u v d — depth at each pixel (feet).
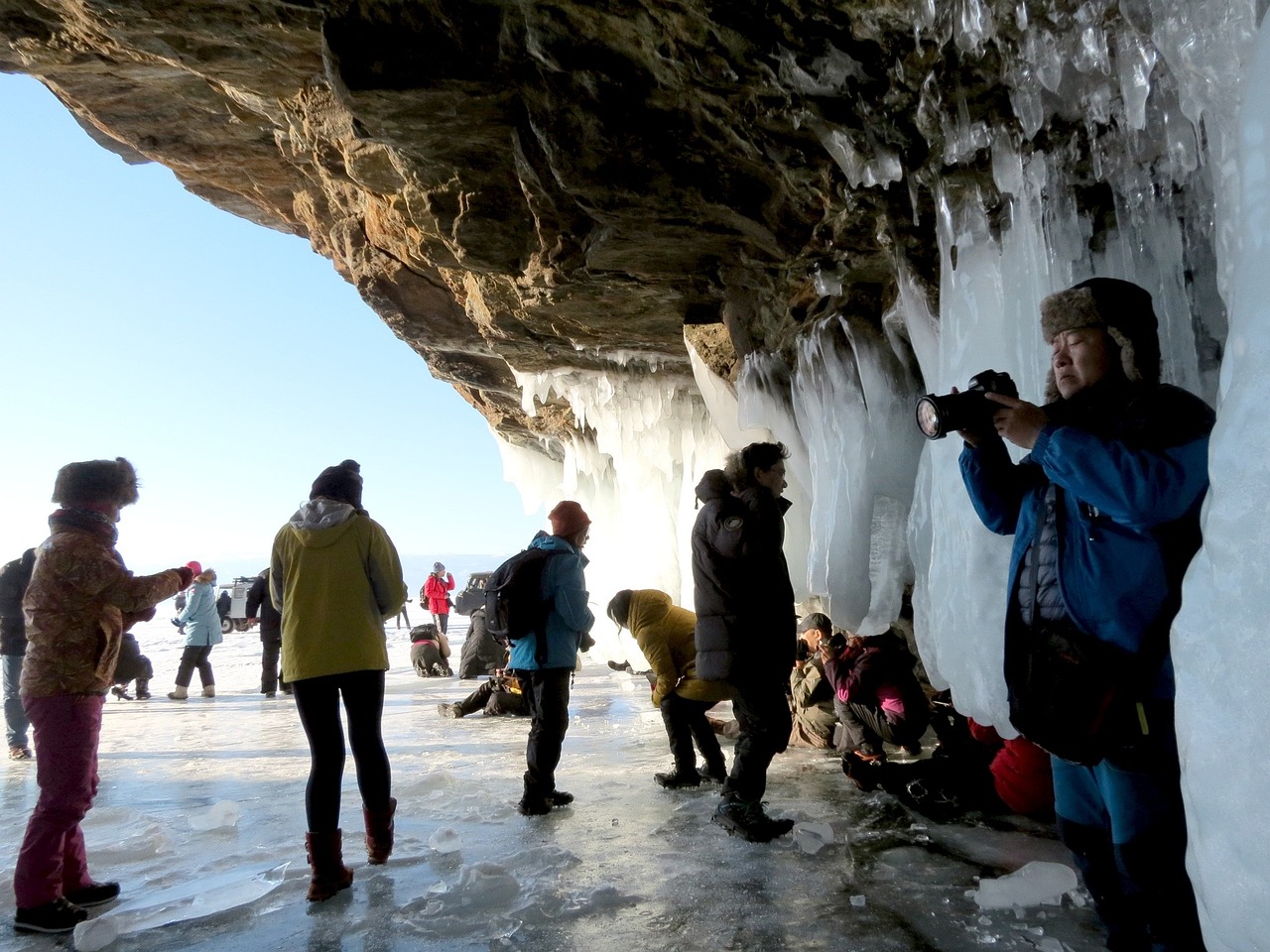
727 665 11.26
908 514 14.71
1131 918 6.77
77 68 14.58
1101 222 9.41
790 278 15.01
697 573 11.75
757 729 11.33
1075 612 6.19
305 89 13.97
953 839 10.77
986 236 10.24
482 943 8.48
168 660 52.80
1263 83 4.57
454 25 11.02
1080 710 6.08
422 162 13.94
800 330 15.79
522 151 13.08
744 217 13.35
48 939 9.10
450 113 12.46
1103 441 5.81
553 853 10.92
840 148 11.05
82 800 9.56
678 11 10.00
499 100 12.16
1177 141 8.36
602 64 11.01
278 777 16.65
